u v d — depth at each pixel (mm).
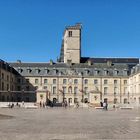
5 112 64375
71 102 145500
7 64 136375
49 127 31281
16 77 145875
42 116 50781
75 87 146375
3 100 126438
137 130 28656
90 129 29422
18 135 24656
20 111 70812
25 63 150250
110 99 146375
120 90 146875
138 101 128625
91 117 48875
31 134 25359
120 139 22625
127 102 145500
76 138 23109
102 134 25500
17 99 142750
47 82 146125
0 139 22281
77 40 158500
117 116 52312
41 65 149500
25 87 145625
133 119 44375
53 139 22578
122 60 164500
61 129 29344
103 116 52031
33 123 36156
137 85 130875
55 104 125500
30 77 146000
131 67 152250
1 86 123250
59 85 146125
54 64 150375
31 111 71438
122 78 147375
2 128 30000
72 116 51344
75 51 158250
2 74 124438
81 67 149250
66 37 160375
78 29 158750
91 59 163625
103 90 146750
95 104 119812
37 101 119000
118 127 31516
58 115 54312
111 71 148500
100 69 148750
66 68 148250
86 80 147000
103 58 164875
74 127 31391
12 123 35969
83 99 145750
